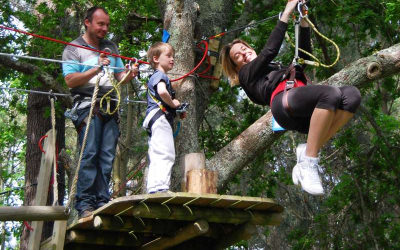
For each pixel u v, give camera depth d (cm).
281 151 1534
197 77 891
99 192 577
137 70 593
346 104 449
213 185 562
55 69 1190
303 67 524
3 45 1141
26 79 1130
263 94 488
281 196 1695
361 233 1296
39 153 1206
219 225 587
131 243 611
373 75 738
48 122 1227
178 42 806
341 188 1223
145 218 565
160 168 546
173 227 577
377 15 991
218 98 1269
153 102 562
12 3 1244
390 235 1225
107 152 582
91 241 589
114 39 1218
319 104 439
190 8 840
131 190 1211
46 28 1104
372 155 1206
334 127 454
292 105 452
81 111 585
